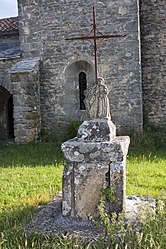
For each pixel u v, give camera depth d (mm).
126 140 4512
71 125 11328
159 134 10719
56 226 3967
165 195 4477
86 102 4547
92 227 3930
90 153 4172
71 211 4215
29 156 9414
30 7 11992
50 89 11891
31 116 11172
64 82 11734
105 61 11156
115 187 4094
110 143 4168
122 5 10945
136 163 8000
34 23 11984
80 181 4199
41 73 11961
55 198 5117
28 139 11156
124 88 11023
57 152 9711
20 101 11180
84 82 11719
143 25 11898
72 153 4219
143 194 5336
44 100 11969
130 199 4855
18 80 11172
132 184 6270
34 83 11352
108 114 4520
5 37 14125
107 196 4082
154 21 11789
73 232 3742
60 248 3324
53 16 11703
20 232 3771
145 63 11914
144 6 11859
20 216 4398
